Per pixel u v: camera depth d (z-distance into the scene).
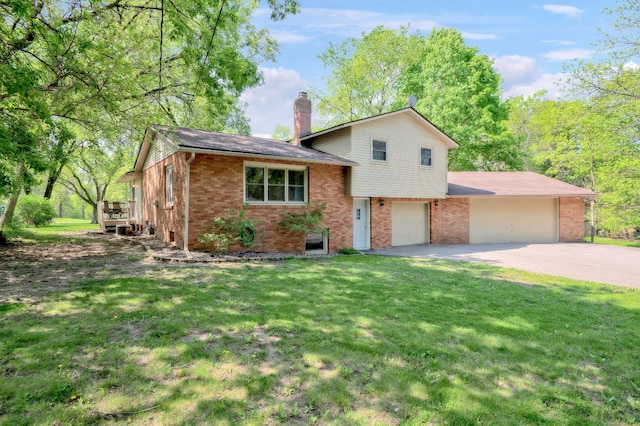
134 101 10.16
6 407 2.52
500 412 2.72
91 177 28.98
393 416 2.61
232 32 10.98
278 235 11.53
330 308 5.13
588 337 4.32
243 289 6.05
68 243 12.14
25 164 6.66
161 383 2.93
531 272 8.97
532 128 30.78
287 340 3.91
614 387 3.18
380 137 14.04
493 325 4.64
